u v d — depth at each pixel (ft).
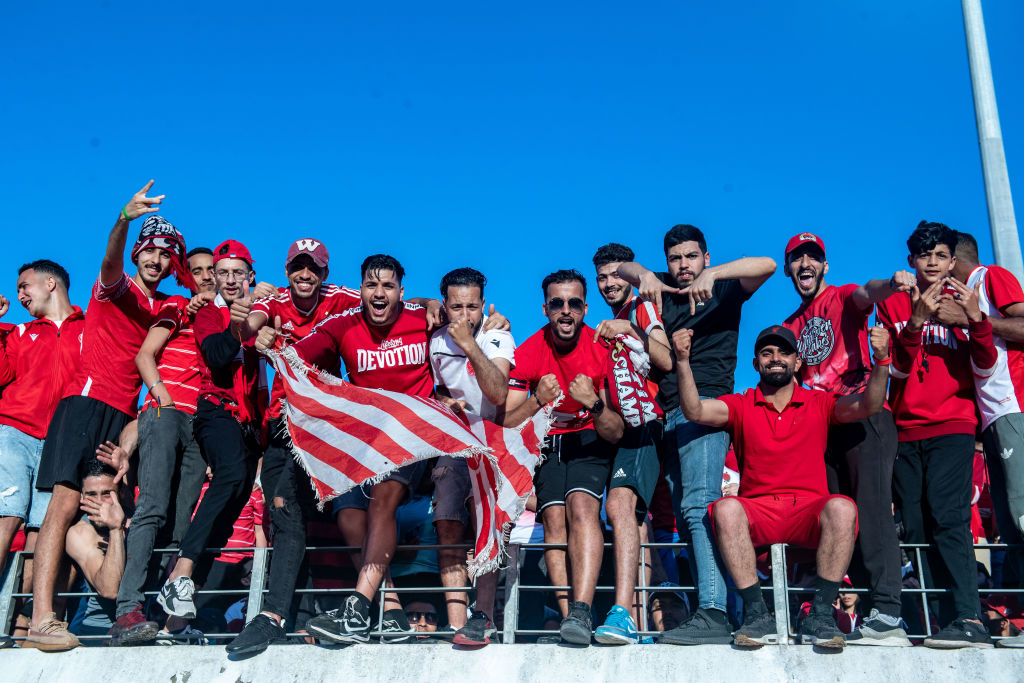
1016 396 19.21
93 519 19.90
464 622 18.79
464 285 19.12
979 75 27.53
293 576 18.75
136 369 21.75
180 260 22.21
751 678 16.72
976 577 17.92
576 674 17.17
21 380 22.07
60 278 23.12
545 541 19.33
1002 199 26.23
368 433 18.44
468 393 19.43
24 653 18.80
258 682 17.70
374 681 17.49
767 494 18.52
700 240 21.39
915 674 16.47
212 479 19.90
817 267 21.29
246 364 20.52
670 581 21.84
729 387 20.18
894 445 18.85
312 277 20.94
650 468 19.36
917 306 18.75
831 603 17.20
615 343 19.43
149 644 19.26
